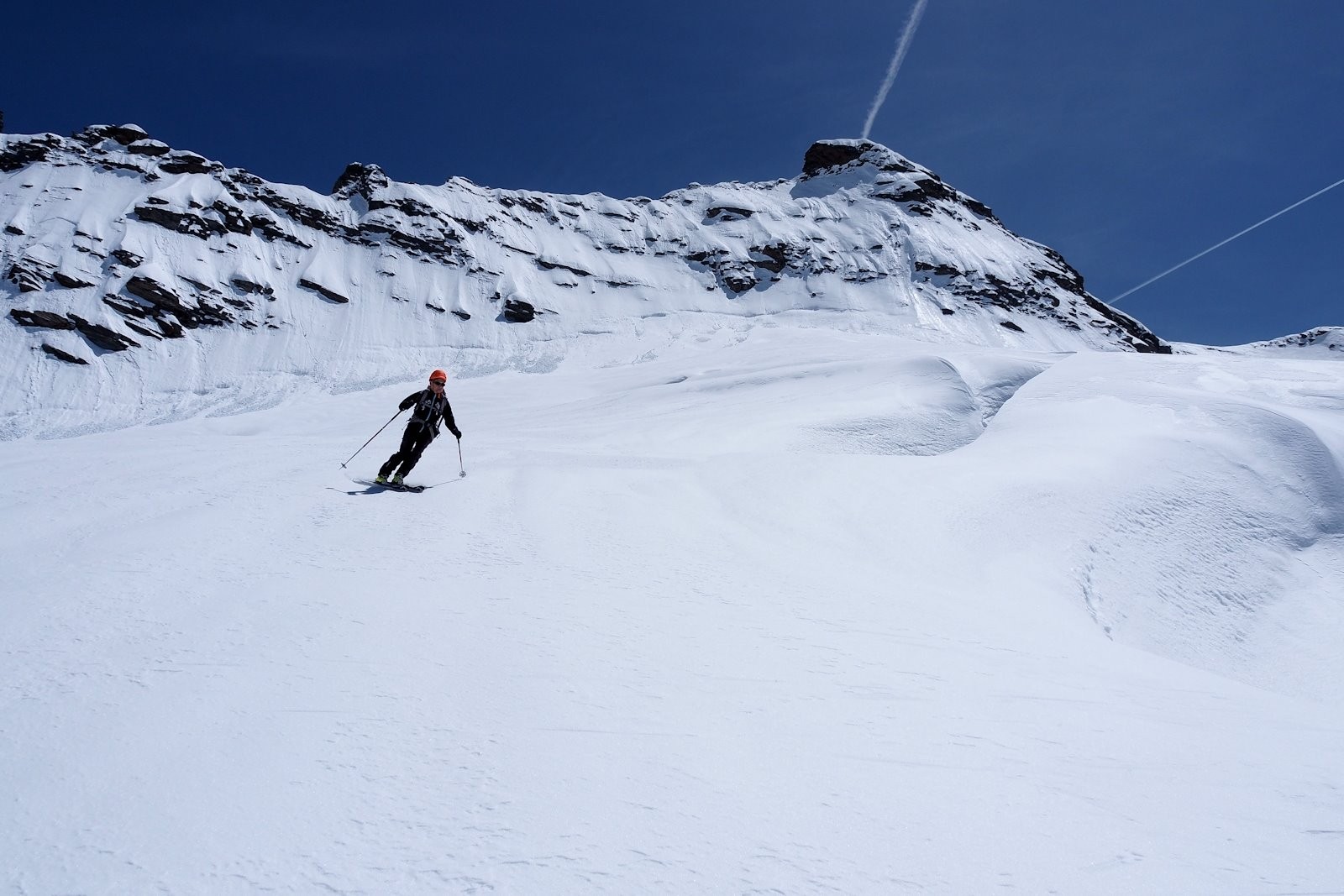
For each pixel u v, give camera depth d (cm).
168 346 7694
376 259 10369
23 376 6812
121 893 179
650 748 276
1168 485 1426
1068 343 11762
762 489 1030
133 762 242
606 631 420
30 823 206
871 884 195
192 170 10506
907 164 16238
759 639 433
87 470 859
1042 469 1369
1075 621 698
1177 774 288
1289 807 261
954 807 245
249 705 289
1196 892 199
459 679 331
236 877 187
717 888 190
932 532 945
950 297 11975
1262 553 1334
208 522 614
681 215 14500
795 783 256
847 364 3139
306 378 7325
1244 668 1034
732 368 4403
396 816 218
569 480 969
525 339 9281
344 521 664
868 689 364
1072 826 236
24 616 373
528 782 243
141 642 349
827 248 13225
